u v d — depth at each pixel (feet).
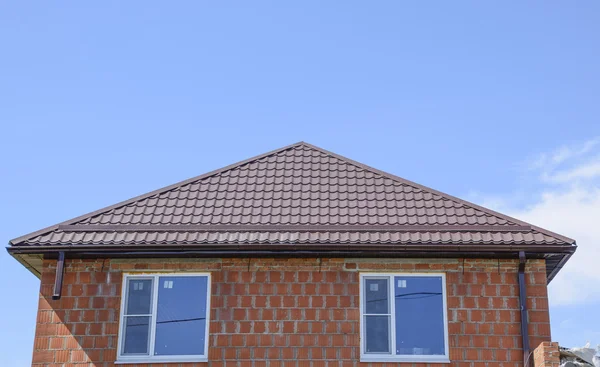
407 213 58.44
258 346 55.06
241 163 64.39
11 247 55.36
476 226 56.95
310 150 66.49
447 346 55.01
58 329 55.47
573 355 63.05
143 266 56.90
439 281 56.75
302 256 56.70
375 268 56.70
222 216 58.03
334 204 59.47
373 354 55.06
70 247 55.42
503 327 55.26
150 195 60.39
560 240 55.67
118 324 55.62
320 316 55.67
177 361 54.80
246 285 56.44
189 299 56.54
